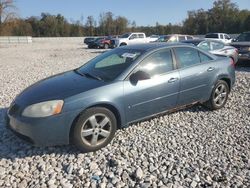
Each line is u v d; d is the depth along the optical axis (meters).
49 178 3.74
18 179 3.72
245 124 5.49
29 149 4.47
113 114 4.50
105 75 4.82
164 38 20.19
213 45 11.65
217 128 5.30
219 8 69.12
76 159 4.18
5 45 44.53
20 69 13.77
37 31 84.69
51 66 14.91
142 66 4.88
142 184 3.59
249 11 64.62
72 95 4.20
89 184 3.61
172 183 3.62
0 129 5.25
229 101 6.89
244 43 12.81
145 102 4.83
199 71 5.59
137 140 4.78
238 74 10.41
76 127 4.18
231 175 3.76
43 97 4.21
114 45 29.86
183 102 5.45
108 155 4.29
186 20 74.19
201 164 4.03
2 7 63.81
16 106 4.35
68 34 86.62
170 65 5.23
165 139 4.84
